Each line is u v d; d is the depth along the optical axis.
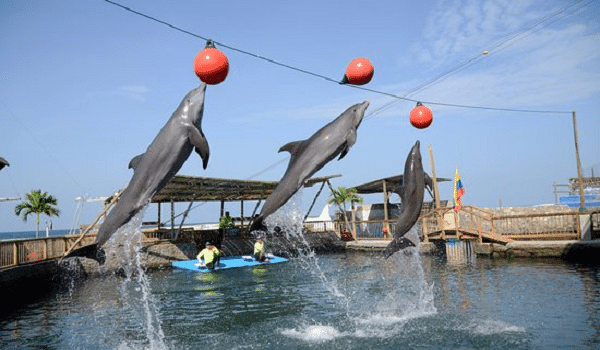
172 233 26.73
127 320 11.79
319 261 25.86
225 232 30.28
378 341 9.09
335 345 8.98
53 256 19.11
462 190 26.69
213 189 28.19
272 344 9.21
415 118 7.07
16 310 13.63
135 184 5.74
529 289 13.69
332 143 6.43
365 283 16.89
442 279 16.81
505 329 9.46
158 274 21.23
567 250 21.00
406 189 8.10
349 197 37.72
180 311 12.70
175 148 5.71
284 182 6.45
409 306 12.21
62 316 12.53
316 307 12.69
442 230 27.50
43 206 43.91
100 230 5.84
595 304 11.22
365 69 6.00
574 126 26.05
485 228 31.11
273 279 18.75
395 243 8.35
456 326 9.87
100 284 18.45
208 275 20.53
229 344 9.30
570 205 33.22
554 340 8.58
